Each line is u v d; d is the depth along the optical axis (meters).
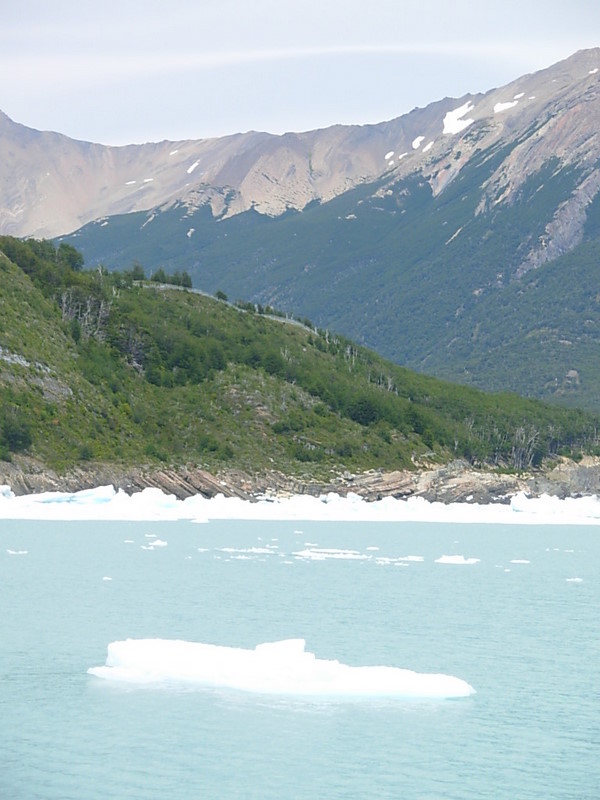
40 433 191.25
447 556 129.75
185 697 60.28
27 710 58.16
